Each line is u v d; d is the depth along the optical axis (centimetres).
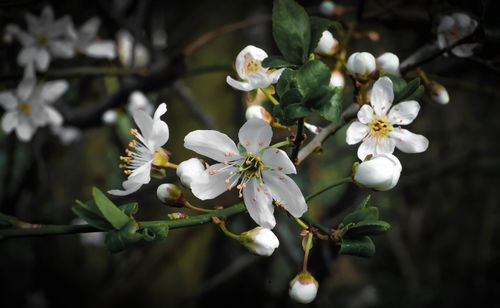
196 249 45
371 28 40
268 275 50
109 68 35
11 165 40
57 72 34
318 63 22
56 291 47
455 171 51
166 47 44
